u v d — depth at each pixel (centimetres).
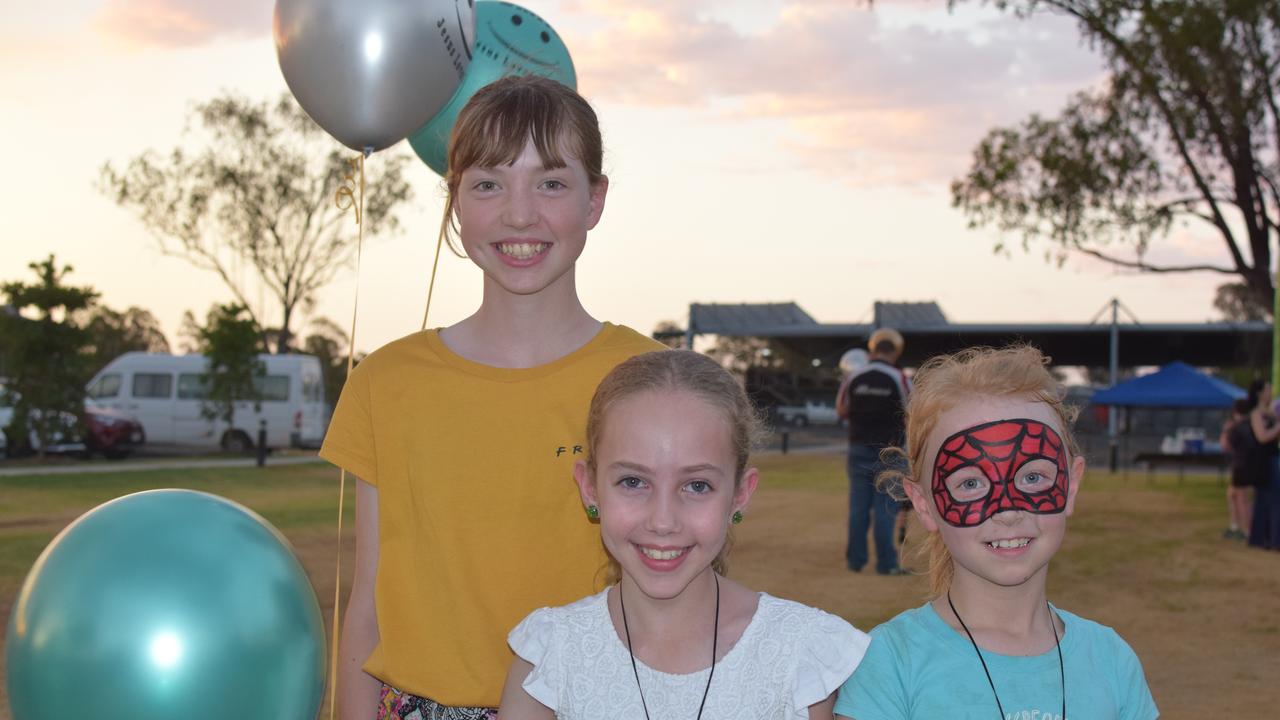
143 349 5781
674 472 200
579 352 240
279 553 222
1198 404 2139
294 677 215
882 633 227
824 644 212
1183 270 2127
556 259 234
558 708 211
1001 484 221
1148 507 1612
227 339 2567
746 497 217
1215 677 624
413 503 235
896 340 952
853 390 943
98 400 2633
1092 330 3459
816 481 2011
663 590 202
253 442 2603
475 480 232
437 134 378
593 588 235
